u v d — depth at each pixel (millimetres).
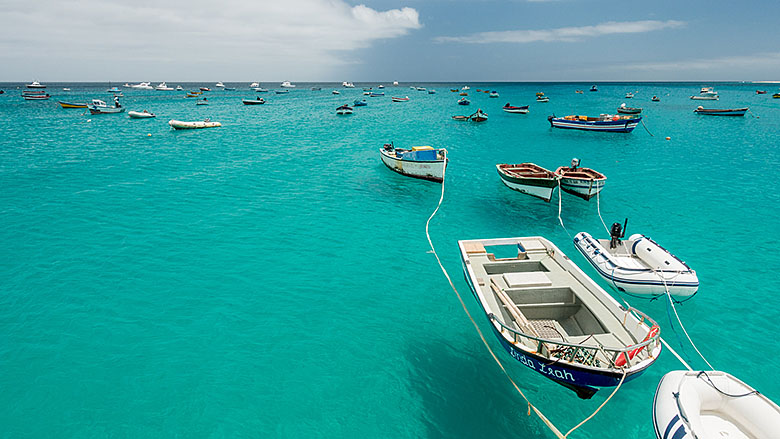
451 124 72125
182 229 21938
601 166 37312
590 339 10438
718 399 8938
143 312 14297
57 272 16969
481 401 10750
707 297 15258
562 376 9719
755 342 12797
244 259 18531
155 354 12219
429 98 161625
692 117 79062
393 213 24953
